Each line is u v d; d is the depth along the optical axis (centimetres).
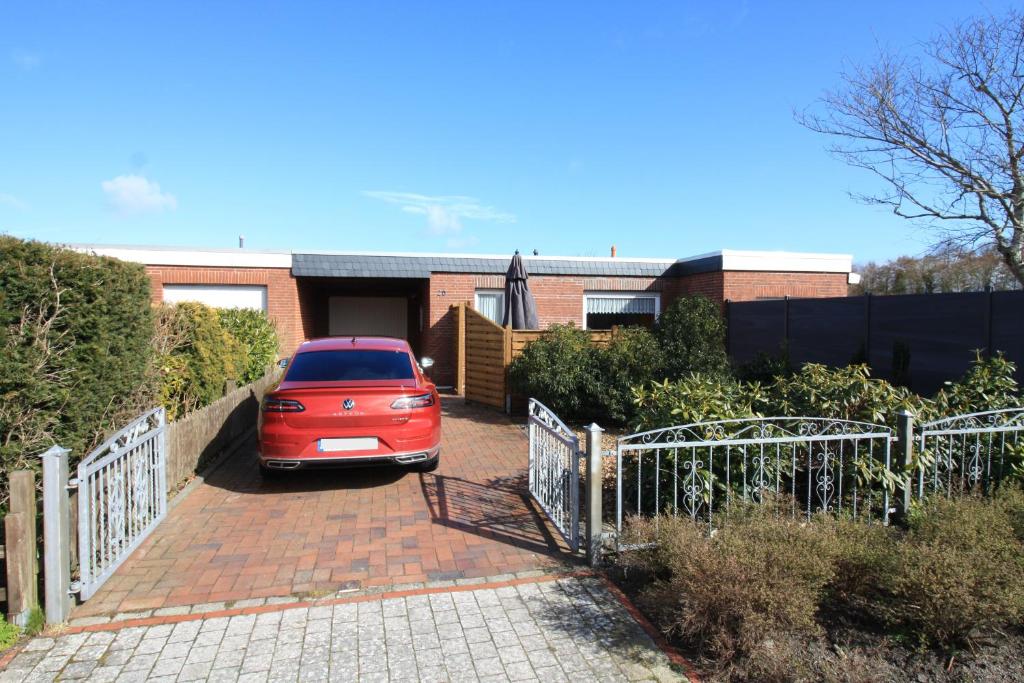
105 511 424
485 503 574
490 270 1458
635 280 1541
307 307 1564
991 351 810
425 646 331
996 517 391
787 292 1435
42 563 408
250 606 374
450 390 1412
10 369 400
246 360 1034
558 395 961
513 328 1214
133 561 441
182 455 627
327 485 636
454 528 508
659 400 544
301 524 518
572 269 1489
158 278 1334
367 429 603
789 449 513
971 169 918
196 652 325
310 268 1387
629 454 547
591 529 427
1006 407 553
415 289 1845
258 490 619
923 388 916
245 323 1147
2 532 386
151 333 573
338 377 656
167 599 383
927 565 326
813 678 292
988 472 500
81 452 459
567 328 1045
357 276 1404
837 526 389
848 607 361
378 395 610
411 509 557
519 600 381
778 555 333
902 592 328
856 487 484
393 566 432
